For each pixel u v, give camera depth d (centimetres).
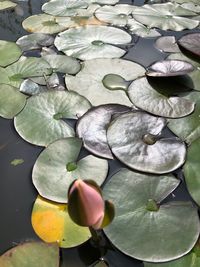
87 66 92
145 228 55
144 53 99
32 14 120
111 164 66
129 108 78
